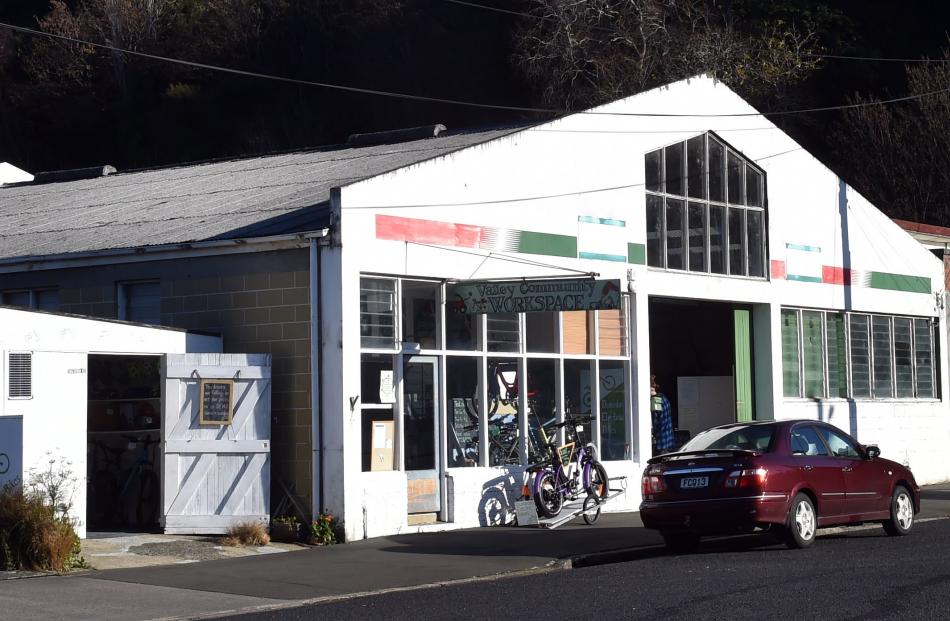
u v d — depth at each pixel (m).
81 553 14.29
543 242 19.48
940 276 29.19
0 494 13.61
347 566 13.88
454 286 17.88
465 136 21.77
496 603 11.13
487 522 17.98
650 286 21.62
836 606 10.23
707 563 13.52
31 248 19.42
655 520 14.64
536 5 47.66
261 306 16.58
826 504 15.07
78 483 15.16
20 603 11.30
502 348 18.75
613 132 21.12
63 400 15.05
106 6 58.19
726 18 45.78
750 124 24.22
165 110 56.44
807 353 25.50
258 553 14.95
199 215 19.23
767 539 16.31
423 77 52.88
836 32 48.56
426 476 17.27
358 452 16.05
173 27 58.12
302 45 55.66
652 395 22.45
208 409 16.00
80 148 58.38
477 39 51.88
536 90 44.69
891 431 27.11
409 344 17.09
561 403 19.64
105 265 18.11
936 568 12.55
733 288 23.50
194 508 15.95
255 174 22.66
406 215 17.06
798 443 15.12
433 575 13.26
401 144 22.91
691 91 22.92
